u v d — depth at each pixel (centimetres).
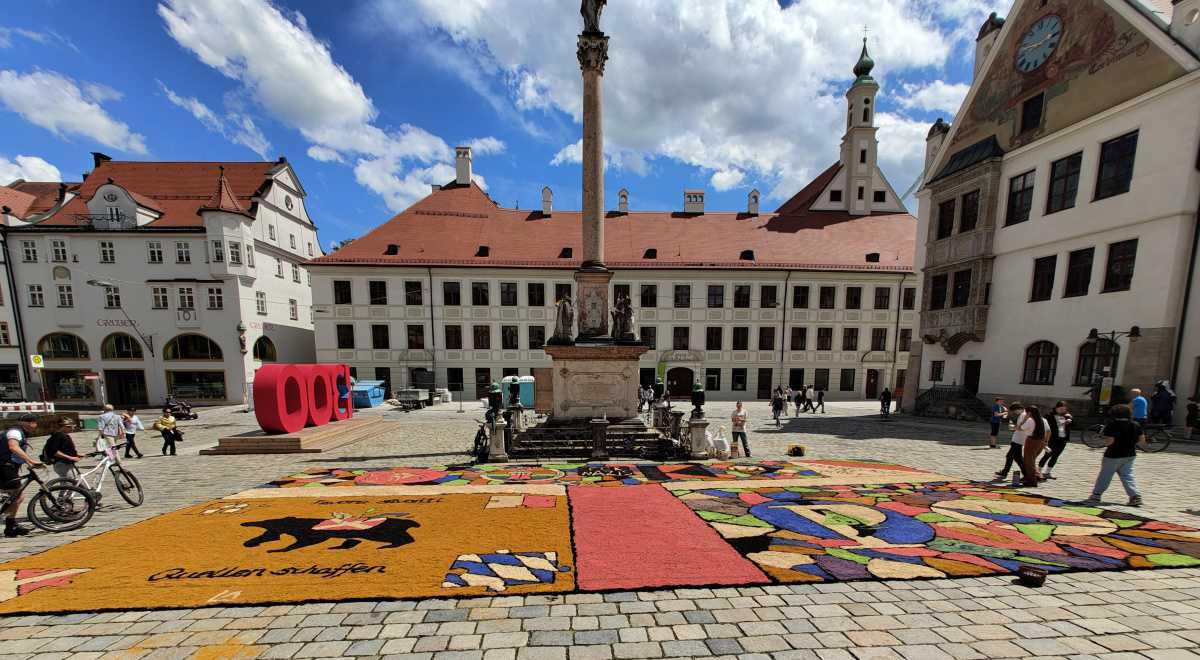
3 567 509
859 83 3512
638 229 3419
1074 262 1588
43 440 1739
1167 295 1327
